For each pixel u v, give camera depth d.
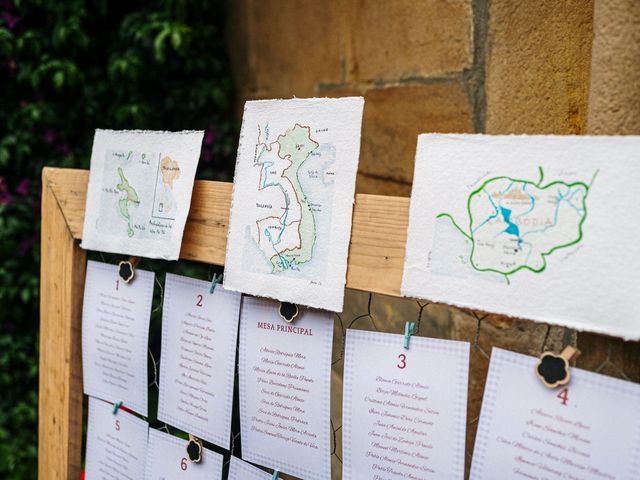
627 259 0.57
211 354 0.89
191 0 2.43
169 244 0.89
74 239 1.04
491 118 1.17
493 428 0.66
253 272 0.80
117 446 1.03
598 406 0.61
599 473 0.61
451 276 0.66
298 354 0.80
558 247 0.60
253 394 0.84
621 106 0.68
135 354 0.98
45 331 1.08
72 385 1.06
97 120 2.50
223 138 2.49
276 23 2.08
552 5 1.01
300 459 0.81
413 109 1.41
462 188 0.65
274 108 0.79
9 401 2.40
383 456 0.74
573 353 0.62
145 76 2.43
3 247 2.36
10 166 2.43
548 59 1.02
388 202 0.72
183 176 0.88
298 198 0.77
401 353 0.72
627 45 0.67
